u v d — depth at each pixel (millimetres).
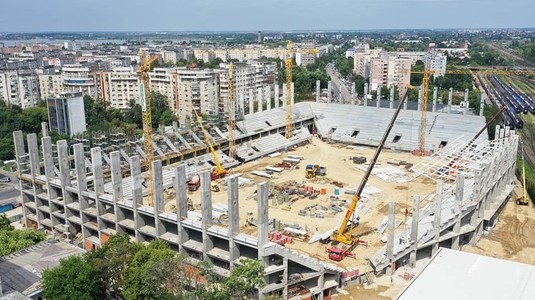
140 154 173125
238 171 192125
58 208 143750
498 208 142250
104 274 92938
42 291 90438
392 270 110750
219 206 147625
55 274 88125
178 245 114688
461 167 159250
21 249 107750
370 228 134250
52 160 140750
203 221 108250
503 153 147875
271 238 117875
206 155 195875
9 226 123125
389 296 102250
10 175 197750
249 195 162250
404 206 150500
